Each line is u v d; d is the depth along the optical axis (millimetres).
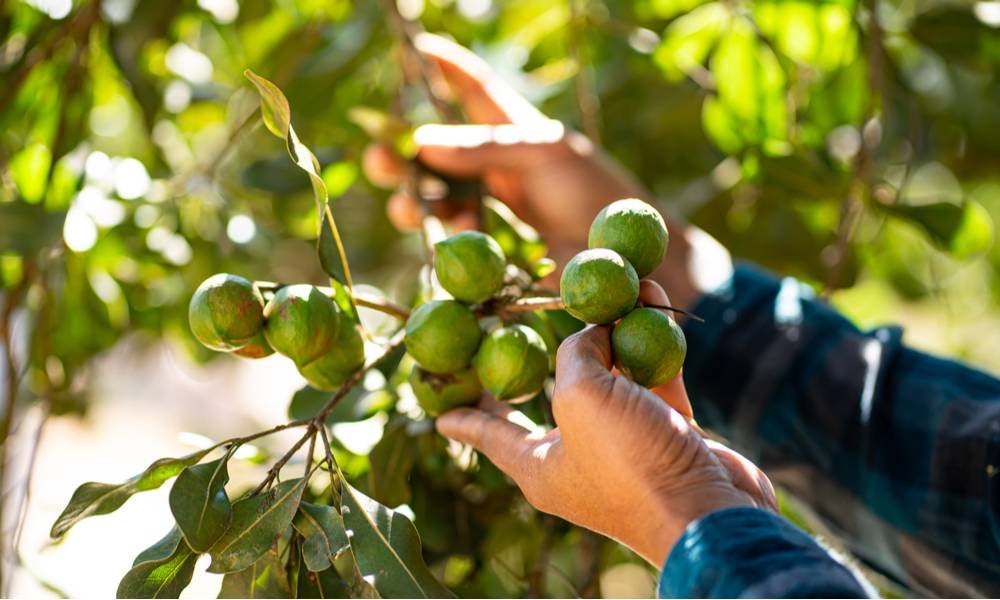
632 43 1935
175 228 1769
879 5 1795
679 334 955
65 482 3609
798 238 2146
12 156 1648
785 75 1812
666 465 874
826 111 1893
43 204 1531
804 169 1807
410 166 1717
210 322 1032
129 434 3871
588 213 1722
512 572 1431
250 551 955
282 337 1039
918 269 2844
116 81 1845
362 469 1350
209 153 2143
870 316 3424
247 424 3764
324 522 988
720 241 2168
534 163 1719
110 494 978
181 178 1812
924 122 2092
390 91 2105
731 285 1651
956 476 1338
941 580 1406
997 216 3174
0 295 1780
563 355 935
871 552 1503
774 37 1831
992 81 1958
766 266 2184
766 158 1813
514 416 1161
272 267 2150
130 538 2412
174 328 1983
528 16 2180
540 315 1300
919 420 1412
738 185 2141
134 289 1890
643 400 886
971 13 1813
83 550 2307
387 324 1528
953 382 1427
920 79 2117
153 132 1778
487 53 2225
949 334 3154
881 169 2039
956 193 2891
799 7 1794
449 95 1897
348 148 1846
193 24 1922
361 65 1963
